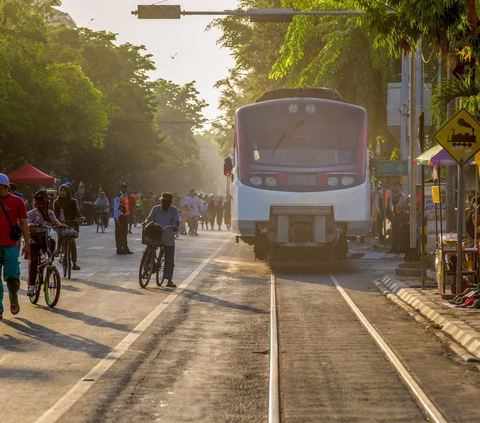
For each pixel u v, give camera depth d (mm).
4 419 11148
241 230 35125
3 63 79062
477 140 23047
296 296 26359
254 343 17609
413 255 32438
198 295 26391
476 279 24453
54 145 97812
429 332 19078
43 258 23781
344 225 34812
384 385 13516
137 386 13258
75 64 100188
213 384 13523
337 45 56406
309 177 34719
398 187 63000
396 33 22672
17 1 85125
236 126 36094
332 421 11203
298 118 35406
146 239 28344
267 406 12055
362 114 35719
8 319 20641
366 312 22594
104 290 27469
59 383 13445
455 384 13562
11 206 20734
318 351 16672
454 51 22547
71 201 32344
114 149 137375
